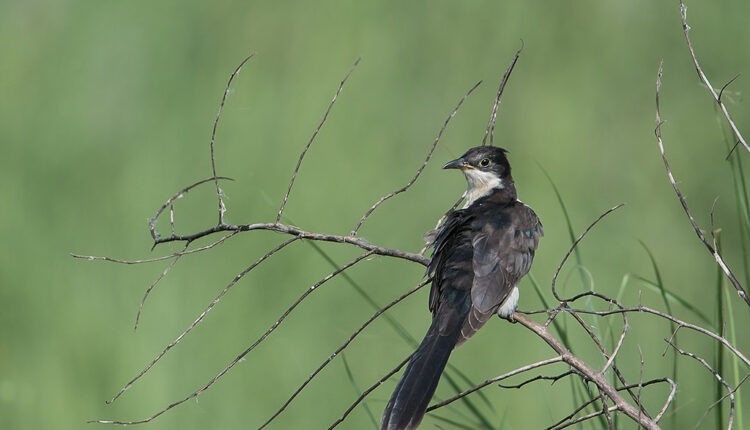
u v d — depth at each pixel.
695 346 10.80
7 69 15.02
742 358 5.98
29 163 13.48
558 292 11.60
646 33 15.88
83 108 14.30
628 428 8.85
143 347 10.93
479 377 10.78
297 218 12.48
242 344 11.05
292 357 11.02
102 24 15.30
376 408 10.67
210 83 14.52
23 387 10.84
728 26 15.52
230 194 12.70
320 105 13.91
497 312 8.38
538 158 13.91
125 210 12.64
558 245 12.45
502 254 8.37
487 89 15.00
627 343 10.76
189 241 7.17
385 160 13.61
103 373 10.80
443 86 14.88
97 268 11.98
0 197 12.95
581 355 10.50
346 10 15.15
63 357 11.05
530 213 8.98
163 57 14.99
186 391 10.66
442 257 8.38
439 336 7.77
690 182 13.45
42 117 14.12
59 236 12.45
